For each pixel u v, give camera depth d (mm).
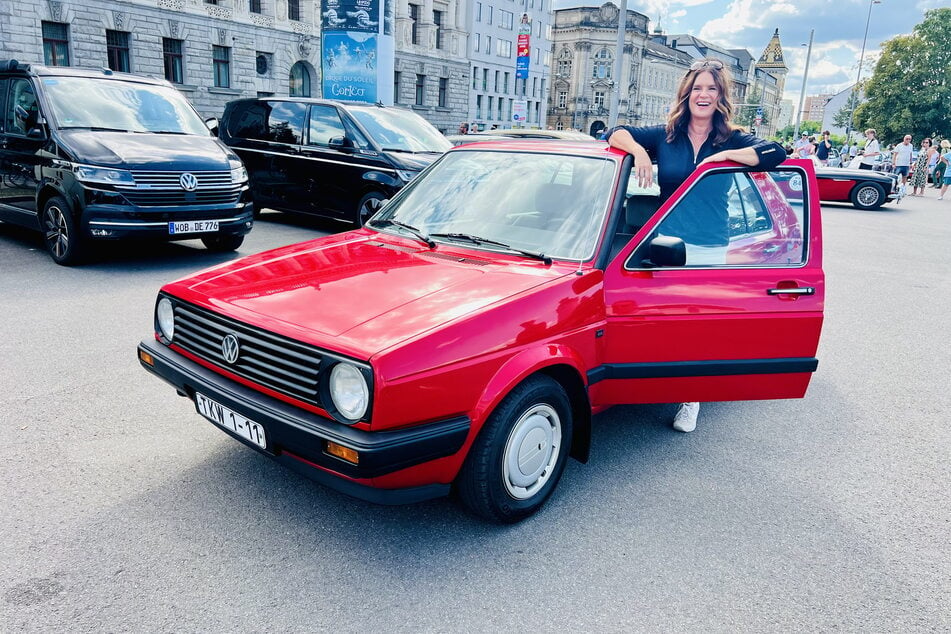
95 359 4738
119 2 30938
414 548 2852
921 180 27516
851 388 5156
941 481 3723
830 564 2908
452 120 57125
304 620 2396
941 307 7840
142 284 6758
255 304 2852
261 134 11008
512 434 2871
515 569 2750
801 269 3459
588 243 3307
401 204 4008
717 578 2766
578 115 94062
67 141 7133
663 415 4473
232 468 3406
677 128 3812
